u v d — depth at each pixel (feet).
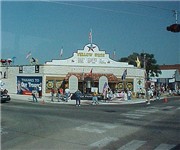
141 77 183.52
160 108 91.86
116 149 36.04
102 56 172.86
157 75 269.44
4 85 168.35
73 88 165.99
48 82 163.12
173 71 270.05
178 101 131.54
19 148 36.09
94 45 171.32
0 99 108.68
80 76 167.22
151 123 57.11
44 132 46.91
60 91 136.26
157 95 152.46
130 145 38.04
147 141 40.42
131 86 179.83
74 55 168.04
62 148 36.35
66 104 111.55
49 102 119.34
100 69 172.24
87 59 170.09
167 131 47.88
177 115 71.41
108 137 43.09
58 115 69.72
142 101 132.26
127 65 178.60
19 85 169.27
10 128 50.57
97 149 36.04
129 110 84.17
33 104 106.11
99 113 75.00
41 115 69.41
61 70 165.37
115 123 56.95
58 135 44.47
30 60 166.20
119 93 146.30
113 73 175.01
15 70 170.60
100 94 144.05
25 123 56.54
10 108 86.58
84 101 125.29
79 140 40.98
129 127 52.08
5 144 38.27
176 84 260.42
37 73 164.04
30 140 40.83
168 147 36.91
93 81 168.66
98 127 52.03
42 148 36.24
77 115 70.03
